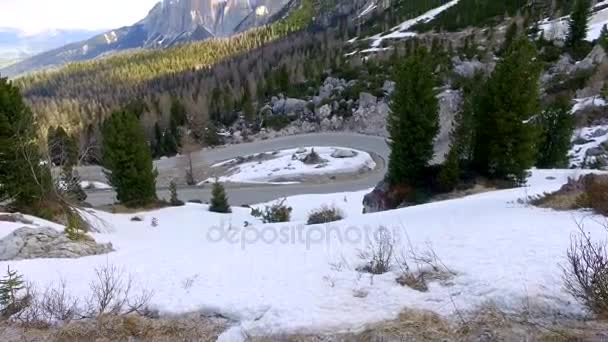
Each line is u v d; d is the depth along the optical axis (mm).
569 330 3080
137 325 4020
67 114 95312
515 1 79125
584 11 49281
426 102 18266
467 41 62250
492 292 3805
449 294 3965
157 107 78750
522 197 10797
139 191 25578
